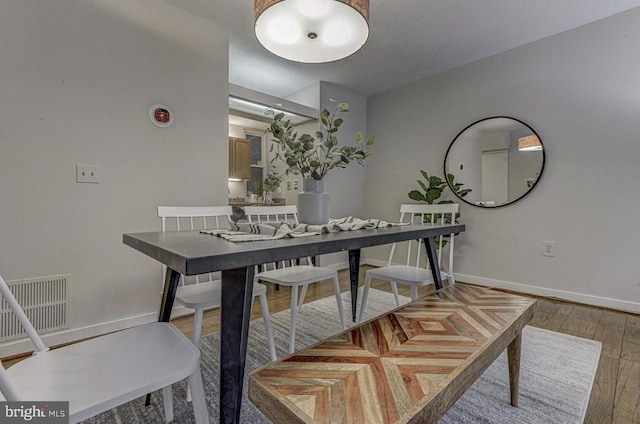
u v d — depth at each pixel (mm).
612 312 2396
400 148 3889
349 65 3299
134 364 827
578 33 2582
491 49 2957
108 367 810
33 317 1768
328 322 2225
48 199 1813
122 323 2092
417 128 3713
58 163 1844
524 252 2908
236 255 828
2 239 1681
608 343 1877
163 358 859
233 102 3127
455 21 2504
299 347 1832
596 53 2500
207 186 2510
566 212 2674
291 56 1884
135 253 2148
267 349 1800
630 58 2355
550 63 2732
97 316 1995
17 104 1711
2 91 1669
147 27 2188
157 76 2236
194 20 2426
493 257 3100
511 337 1127
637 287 2359
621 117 2402
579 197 2604
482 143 3162
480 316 1208
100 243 2002
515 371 1275
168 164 2297
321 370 813
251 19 2479
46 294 1811
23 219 1739
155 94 2227
